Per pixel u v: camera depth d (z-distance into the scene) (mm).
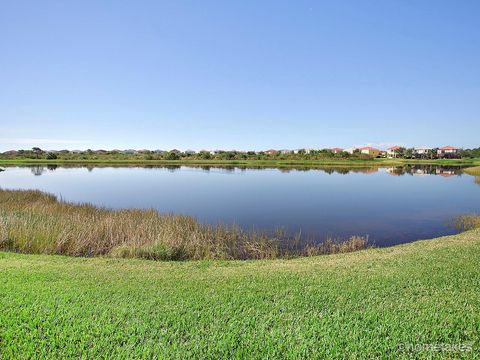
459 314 4930
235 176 48969
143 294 5738
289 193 30062
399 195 28812
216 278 6703
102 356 3979
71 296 5562
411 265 7484
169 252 10273
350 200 26016
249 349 4109
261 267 7770
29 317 4781
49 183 39094
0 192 22719
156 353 4016
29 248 10570
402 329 4512
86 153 119000
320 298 5598
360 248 12359
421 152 127875
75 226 12258
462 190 32500
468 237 10930
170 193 30141
